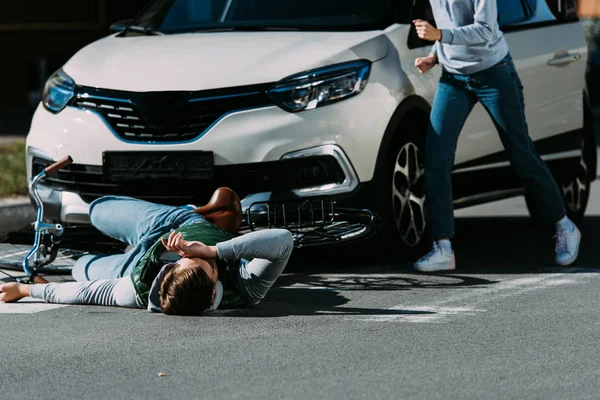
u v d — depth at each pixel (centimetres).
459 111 1087
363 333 834
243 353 778
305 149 1041
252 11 1204
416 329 848
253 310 918
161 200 1072
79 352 786
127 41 1190
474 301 949
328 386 698
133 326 861
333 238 1027
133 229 965
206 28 1210
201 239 910
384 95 1080
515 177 1277
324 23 1159
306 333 835
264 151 1036
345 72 1062
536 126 1280
